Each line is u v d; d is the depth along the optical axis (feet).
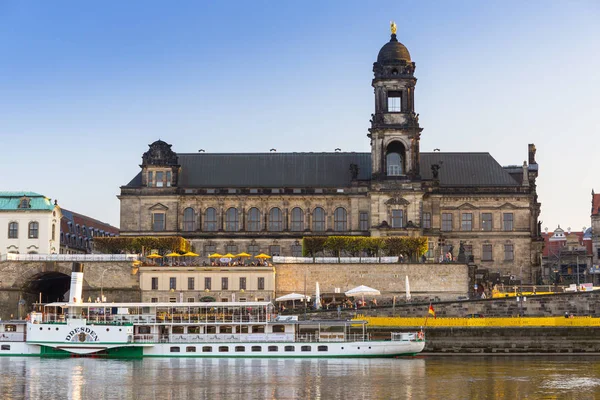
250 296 493.77
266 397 310.24
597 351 426.92
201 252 579.07
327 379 343.26
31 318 412.57
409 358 407.44
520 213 584.81
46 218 553.23
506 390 320.70
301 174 594.24
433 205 584.40
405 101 572.10
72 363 387.96
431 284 504.02
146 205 581.53
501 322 430.20
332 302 473.26
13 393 317.63
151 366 378.32
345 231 580.30
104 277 497.05
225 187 582.76
